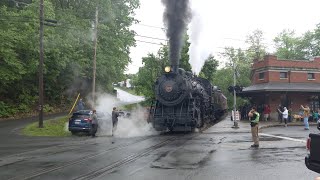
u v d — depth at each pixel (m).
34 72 32.91
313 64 38.78
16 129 23.59
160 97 22.09
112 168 10.77
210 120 29.31
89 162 11.85
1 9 30.97
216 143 16.88
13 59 29.81
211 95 29.20
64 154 13.74
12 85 33.91
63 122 27.75
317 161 7.45
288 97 36.66
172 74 22.30
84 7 42.25
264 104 36.44
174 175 9.68
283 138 19.28
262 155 13.16
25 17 31.36
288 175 9.69
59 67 35.53
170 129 22.16
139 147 15.69
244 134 21.31
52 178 9.38
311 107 37.59
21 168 10.84
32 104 35.53
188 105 21.88
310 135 7.69
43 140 18.95
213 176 9.54
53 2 40.09
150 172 10.10
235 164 11.32
